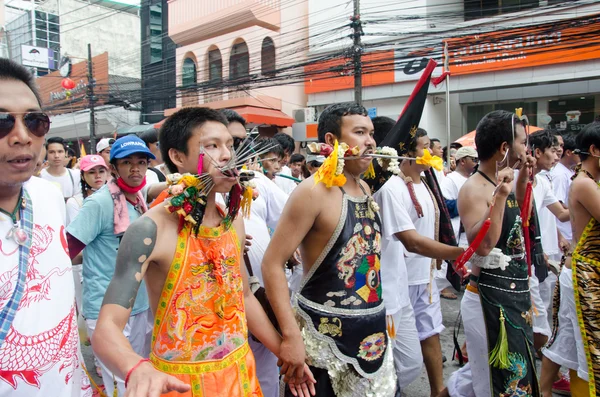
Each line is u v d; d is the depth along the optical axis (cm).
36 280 154
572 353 314
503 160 264
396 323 313
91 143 1945
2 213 150
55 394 156
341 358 214
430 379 347
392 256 312
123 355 142
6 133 142
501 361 273
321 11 1758
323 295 216
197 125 179
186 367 167
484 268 280
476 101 1504
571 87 1345
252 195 189
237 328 182
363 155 225
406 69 1455
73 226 285
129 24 3080
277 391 275
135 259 161
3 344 143
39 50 2520
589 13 1279
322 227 214
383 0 1606
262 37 1862
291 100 1955
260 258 287
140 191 323
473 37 1382
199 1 2020
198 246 174
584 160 309
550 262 414
